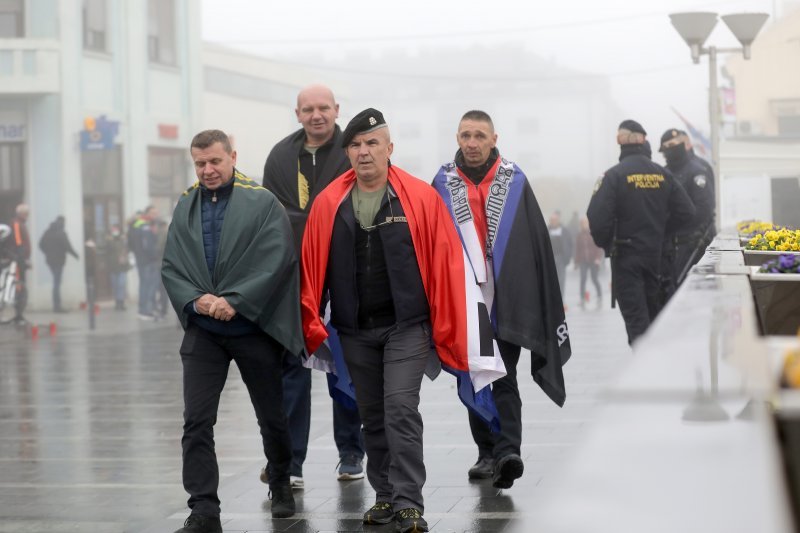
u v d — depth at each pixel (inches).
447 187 300.7
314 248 270.1
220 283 261.3
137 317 1085.1
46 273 1176.2
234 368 655.8
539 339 293.7
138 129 1302.9
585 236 1164.5
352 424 317.4
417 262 263.4
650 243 433.4
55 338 876.0
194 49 1416.1
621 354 647.1
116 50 1270.9
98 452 391.5
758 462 67.0
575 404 446.6
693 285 183.9
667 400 81.3
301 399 305.3
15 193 1189.7
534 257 298.7
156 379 606.9
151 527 273.7
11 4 1182.3
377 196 265.1
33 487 332.8
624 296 436.1
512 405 290.8
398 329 261.9
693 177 518.6
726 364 95.4
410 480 253.9
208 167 263.7
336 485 312.2
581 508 61.8
